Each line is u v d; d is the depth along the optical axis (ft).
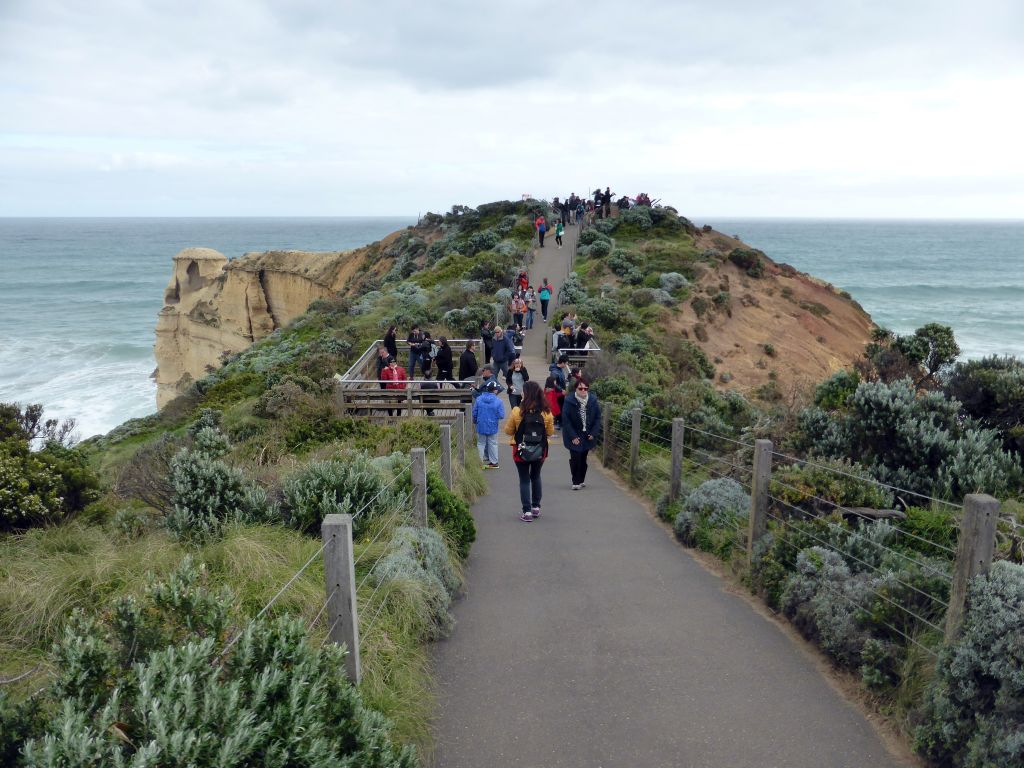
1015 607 14.67
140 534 27.22
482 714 17.66
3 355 241.35
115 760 9.53
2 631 18.45
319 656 13.43
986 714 14.39
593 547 30.07
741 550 26.86
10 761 10.61
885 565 21.33
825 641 19.76
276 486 29.12
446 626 21.84
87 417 165.58
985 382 34.99
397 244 200.44
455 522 28.55
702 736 16.61
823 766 15.49
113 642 12.85
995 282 435.12
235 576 20.20
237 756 10.50
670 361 91.40
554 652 20.76
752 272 134.62
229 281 221.66
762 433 39.37
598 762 15.78
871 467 30.25
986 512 15.33
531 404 33.17
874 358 56.65
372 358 75.31
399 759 13.97
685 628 22.18
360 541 24.38
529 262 139.13
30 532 27.27
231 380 89.51
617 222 163.43
